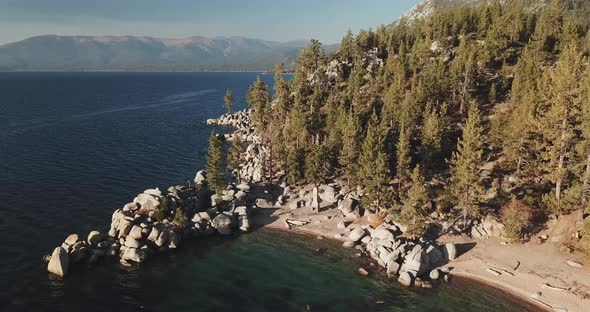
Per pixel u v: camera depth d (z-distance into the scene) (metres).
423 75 111.25
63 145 118.00
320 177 80.56
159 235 60.53
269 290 52.03
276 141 95.38
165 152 116.44
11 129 138.75
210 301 48.97
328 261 60.38
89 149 114.81
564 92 63.22
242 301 49.34
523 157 75.50
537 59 111.00
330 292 52.03
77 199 76.31
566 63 65.62
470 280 55.19
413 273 55.25
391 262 56.97
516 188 73.44
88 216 69.19
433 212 71.19
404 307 49.16
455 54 128.75
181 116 187.75
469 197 66.06
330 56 149.38
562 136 64.38
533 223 65.25
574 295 50.38
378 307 49.06
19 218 66.56
